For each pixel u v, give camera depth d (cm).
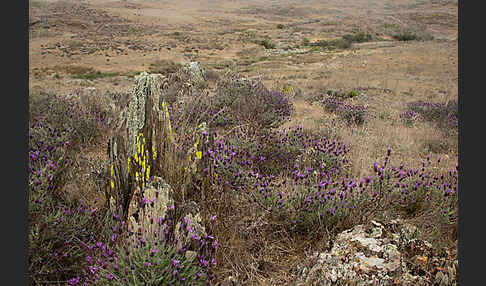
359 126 972
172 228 287
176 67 4484
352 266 265
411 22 11088
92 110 756
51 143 432
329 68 3675
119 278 243
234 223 334
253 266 298
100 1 15525
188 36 7844
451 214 356
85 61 4791
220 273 286
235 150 462
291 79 2680
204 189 362
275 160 517
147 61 4859
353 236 299
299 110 1197
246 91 855
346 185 371
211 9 16350
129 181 341
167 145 355
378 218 343
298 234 351
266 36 8138
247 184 379
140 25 9312
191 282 246
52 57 5025
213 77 1714
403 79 2719
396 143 770
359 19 10581
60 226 290
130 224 298
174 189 334
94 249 287
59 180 373
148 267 238
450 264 263
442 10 14612
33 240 271
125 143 373
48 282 269
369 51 4866
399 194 384
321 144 576
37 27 7788
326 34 8306
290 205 353
